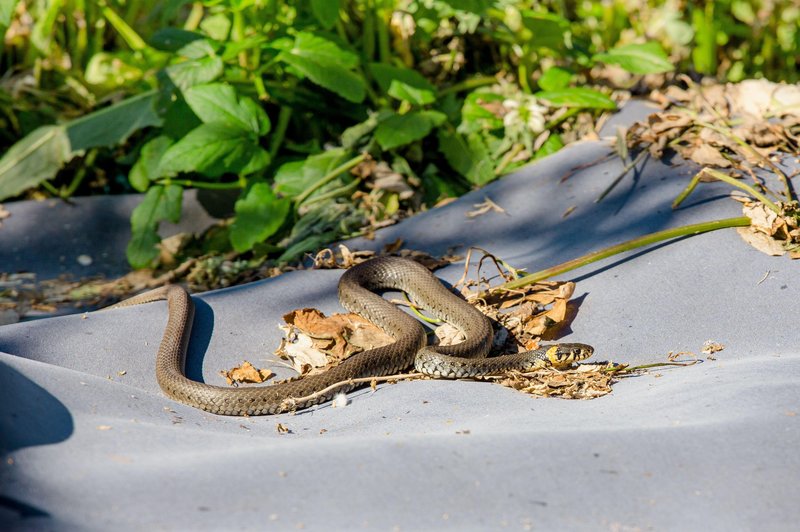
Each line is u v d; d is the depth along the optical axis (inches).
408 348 236.4
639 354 234.4
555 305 255.6
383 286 283.4
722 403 181.0
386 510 140.6
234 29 389.4
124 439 167.5
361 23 419.2
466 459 156.9
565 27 381.7
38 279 355.3
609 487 148.6
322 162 368.2
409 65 418.0
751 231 276.1
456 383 219.3
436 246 317.1
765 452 157.8
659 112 361.4
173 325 251.8
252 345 254.1
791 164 311.4
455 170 378.9
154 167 370.9
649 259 274.5
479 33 421.4
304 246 332.5
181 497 142.7
